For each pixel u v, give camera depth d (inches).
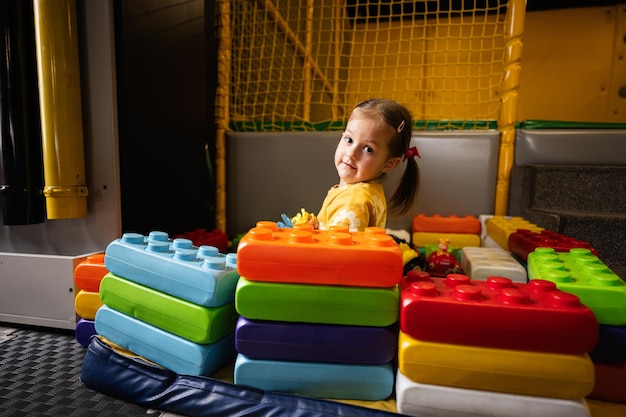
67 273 37.2
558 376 20.3
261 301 23.4
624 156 54.7
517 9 55.2
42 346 34.8
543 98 132.5
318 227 35.5
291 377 23.8
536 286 23.1
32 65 37.4
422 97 129.7
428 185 59.1
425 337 21.8
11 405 25.3
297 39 86.3
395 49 133.2
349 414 22.1
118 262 29.3
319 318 23.4
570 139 56.1
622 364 23.9
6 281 39.0
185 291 25.7
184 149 52.0
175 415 24.7
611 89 128.1
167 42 47.0
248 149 63.2
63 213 37.8
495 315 20.9
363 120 34.8
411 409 21.7
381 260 22.6
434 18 129.6
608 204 49.1
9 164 36.7
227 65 64.6
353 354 23.4
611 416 22.7
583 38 128.1
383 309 23.0
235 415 23.3
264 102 76.4
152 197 45.4
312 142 61.1
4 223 37.9
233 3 69.4
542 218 45.9
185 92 51.7
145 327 27.7
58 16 36.3
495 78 125.7
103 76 38.6
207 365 25.3
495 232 47.0
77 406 25.5
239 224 64.4
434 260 39.8
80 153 39.0
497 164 58.0
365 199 33.6
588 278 24.8
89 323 33.5
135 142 41.9
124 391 26.0
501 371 20.8
